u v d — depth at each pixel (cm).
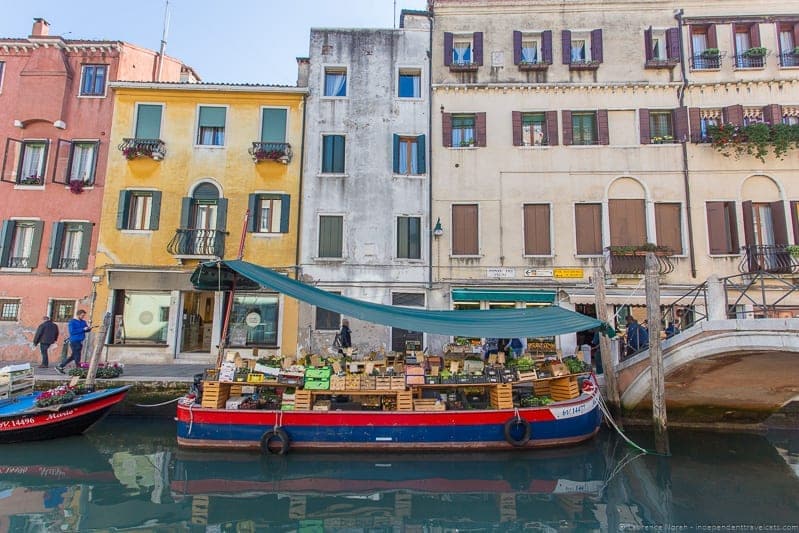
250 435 841
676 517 630
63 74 1566
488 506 658
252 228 1511
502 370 888
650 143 1515
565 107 1557
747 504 673
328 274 1492
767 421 1079
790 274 1378
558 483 739
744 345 800
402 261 1492
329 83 1630
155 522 592
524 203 1516
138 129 1562
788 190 1445
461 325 884
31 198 1518
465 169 1542
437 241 1505
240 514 622
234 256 1495
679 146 1498
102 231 1486
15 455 828
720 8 1555
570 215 1496
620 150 1514
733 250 1439
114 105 1558
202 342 1492
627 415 1046
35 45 1584
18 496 661
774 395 1004
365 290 1486
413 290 1484
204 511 628
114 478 736
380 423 843
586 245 1488
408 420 844
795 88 1495
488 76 1591
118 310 1473
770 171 1461
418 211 1528
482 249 1493
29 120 1546
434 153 1557
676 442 964
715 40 1530
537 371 909
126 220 1498
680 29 1550
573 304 1434
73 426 911
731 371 923
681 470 802
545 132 1560
